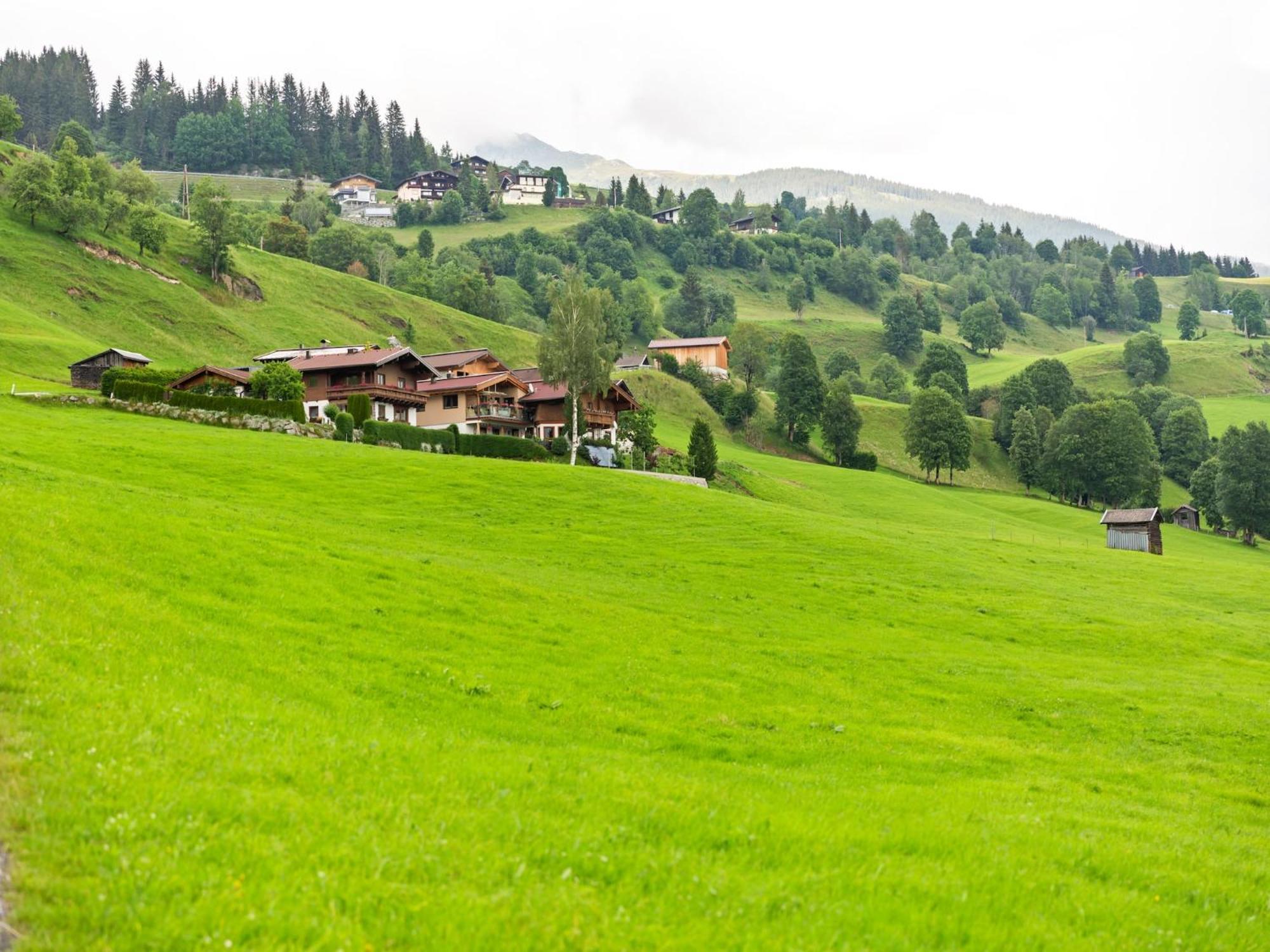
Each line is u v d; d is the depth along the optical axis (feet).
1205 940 47.65
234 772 48.08
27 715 50.16
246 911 35.40
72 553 89.86
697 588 158.81
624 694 91.56
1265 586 224.33
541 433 402.11
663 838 49.34
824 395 587.68
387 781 51.29
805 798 61.67
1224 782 86.79
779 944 38.52
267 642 83.97
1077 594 194.08
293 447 238.07
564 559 169.99
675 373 638.94
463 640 100.48
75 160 561.02
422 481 221.25
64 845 37.60
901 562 201.05
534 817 48.98
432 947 35.04
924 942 41.50
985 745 90.12
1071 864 55.31
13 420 214.69
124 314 494.59
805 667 114.83
